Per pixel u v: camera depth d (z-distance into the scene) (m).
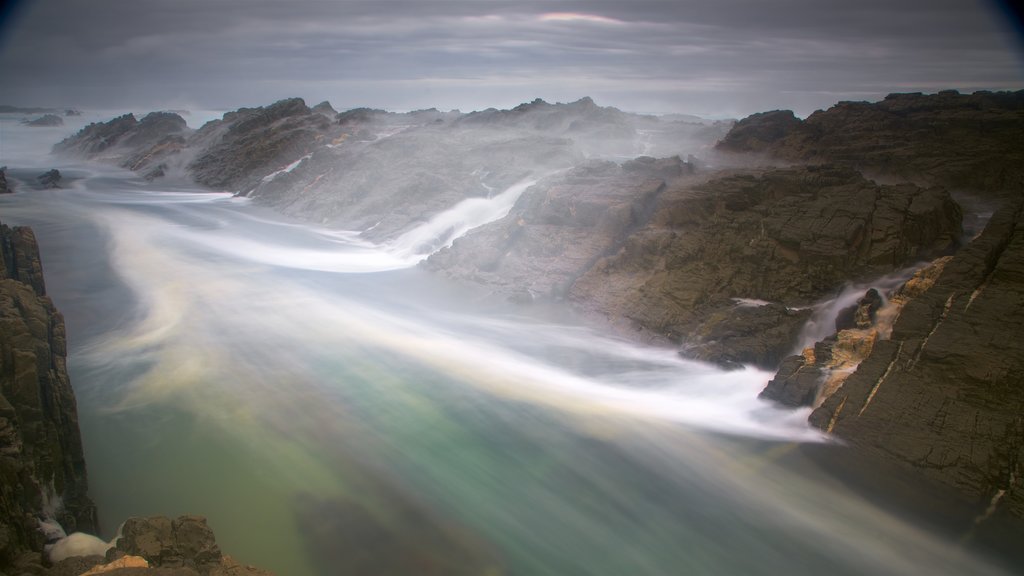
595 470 20.47
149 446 21.55
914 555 16.59
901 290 25.16
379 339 30.09
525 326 31.19
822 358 22.59
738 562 16.95
